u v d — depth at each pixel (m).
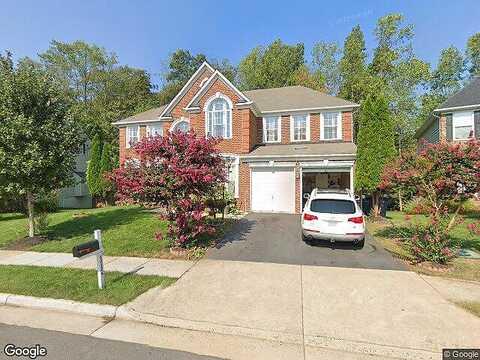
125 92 38.59
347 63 33.12
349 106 17.27
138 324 4.44
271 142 18.42
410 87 28.48
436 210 6.91
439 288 5.37
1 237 10.55
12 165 8.66
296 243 8.87
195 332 4.18
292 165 15.12
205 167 7.46
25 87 9.09
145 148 7.52
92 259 7.52
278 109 18.20
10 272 6.55
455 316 4.32
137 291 5.37
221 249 8.23
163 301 4.97
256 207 15.72
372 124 13.19
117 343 3.88
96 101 36.28
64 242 9.39
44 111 9.55
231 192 15.05
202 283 5.75
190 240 8.49
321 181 20.66
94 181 22.84
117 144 32.06
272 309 4.64
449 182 6.50
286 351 3.69
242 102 16.14
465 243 8.57
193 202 7.80
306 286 5.54
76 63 36.81
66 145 9.73
